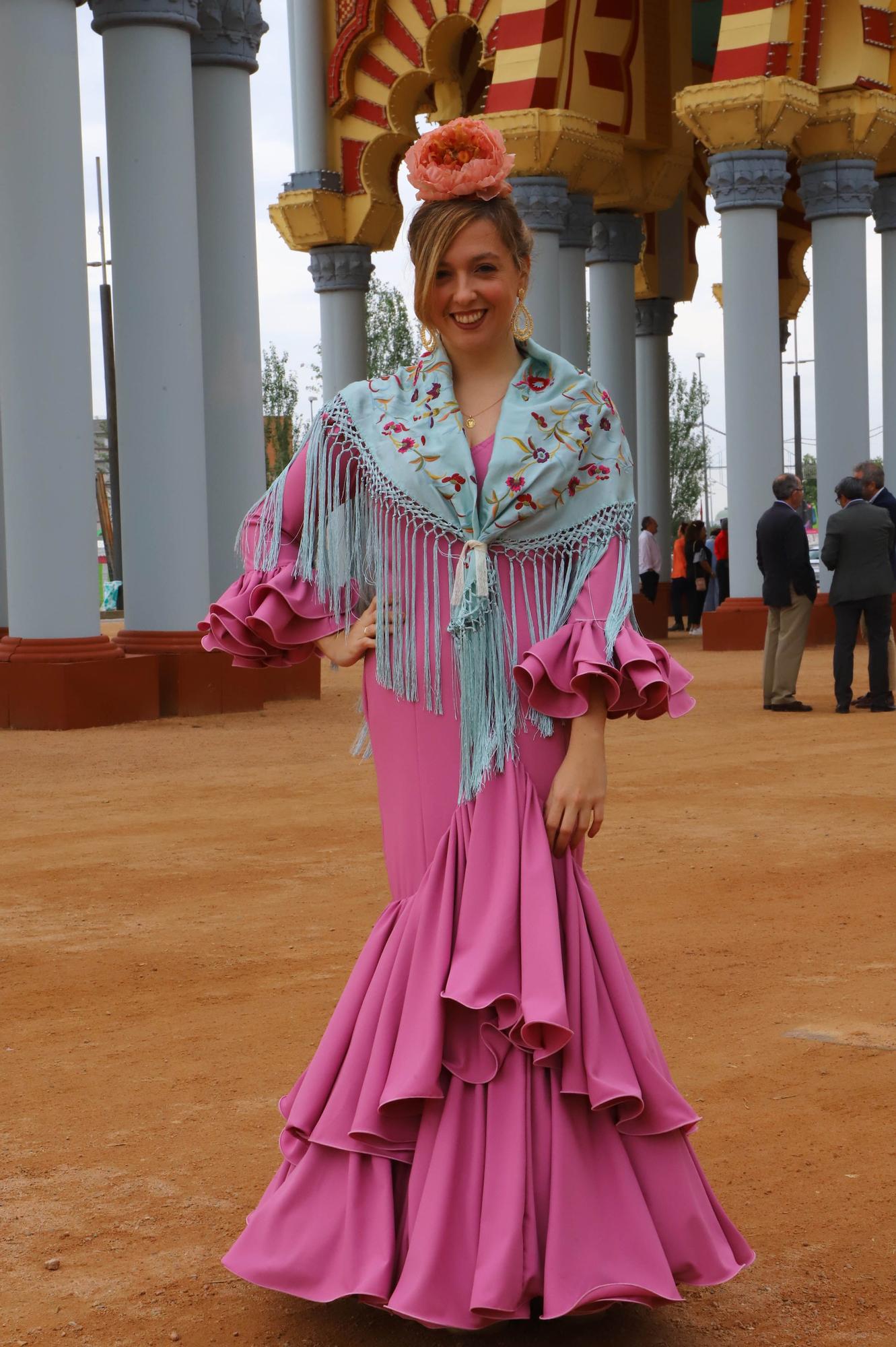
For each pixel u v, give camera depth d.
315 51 25.45
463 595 3.00
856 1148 4.02
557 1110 2.83
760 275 20.55
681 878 7.26
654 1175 2.89
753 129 20.11
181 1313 3.16
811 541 53.91
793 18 20.81
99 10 14.11
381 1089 2.88
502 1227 2.75
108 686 13.65
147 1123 4.26
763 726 13.23
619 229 25.73
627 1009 2.94
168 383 14.35
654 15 23.94
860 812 8.99
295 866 7.62
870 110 21.39
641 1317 3.12
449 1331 3.02
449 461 3.03
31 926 6.49
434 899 2.98
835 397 22.16
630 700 3.00
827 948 6.02
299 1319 3.12
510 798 2.99
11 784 10.30
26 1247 3.49
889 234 24.53
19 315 13.43
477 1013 2.87
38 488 13.57
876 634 14.18
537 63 20.84
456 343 3.11
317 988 5.52
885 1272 3.32
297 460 3.25
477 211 3.04
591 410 3.08
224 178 15.84
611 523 3.08
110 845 8.19
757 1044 4.86
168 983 5.62
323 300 26.36
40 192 13.30
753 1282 3.28
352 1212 2.88
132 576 14.66
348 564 3.14
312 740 12.62
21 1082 4.60
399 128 25.06
